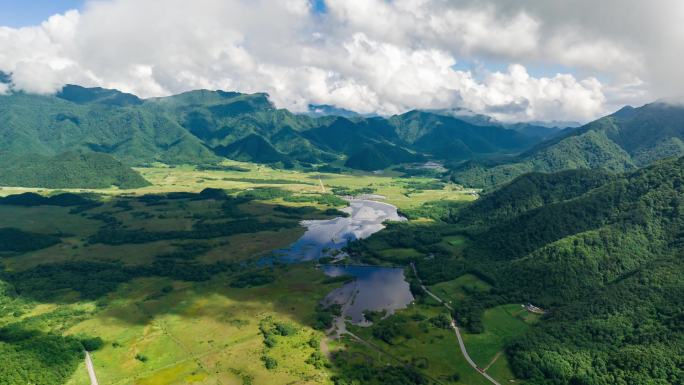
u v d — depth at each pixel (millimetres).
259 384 190375
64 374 193000
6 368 181750
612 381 185500
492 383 197750
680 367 177875
